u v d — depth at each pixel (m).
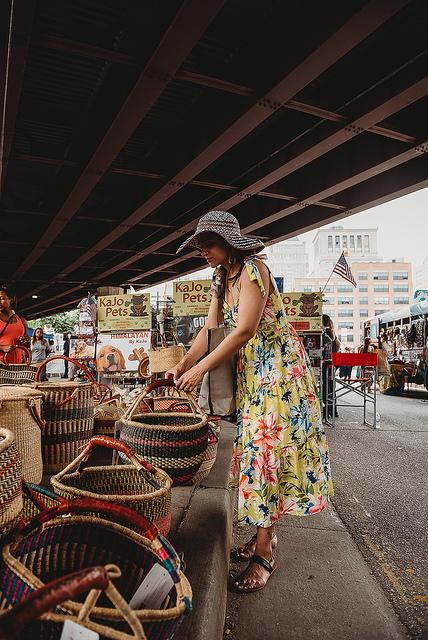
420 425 7.90
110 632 0.88
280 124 10.44
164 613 1.00
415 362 15.15
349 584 2.41
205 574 1.83
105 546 1.34
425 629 2.03
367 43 7.69
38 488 1.54
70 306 40.22
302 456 2.21
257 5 6.85
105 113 9.30
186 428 2.12
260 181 12.02
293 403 2.22
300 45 6.80
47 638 0.97
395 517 3.43
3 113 8.15
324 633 1.98
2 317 5.25
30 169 13.45
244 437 2.23
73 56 7.86
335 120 8.93
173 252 21.59
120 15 6.73
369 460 5.22
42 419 2.67
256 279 2.12
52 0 6.37
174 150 11.31
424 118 9.55
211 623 1.55
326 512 3.54
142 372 5.33
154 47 6.69
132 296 7.06
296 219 17.08
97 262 24.19
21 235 18.03
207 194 14.10
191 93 9.16
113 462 2.37
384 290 137.38
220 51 7.75
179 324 7.09
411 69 7.55
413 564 2.67
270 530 2.32
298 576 2.49
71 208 13.66
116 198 15.27
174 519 2.46
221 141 9.47
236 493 3.44
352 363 7.69
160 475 1.73
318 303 8.18
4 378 4.31
